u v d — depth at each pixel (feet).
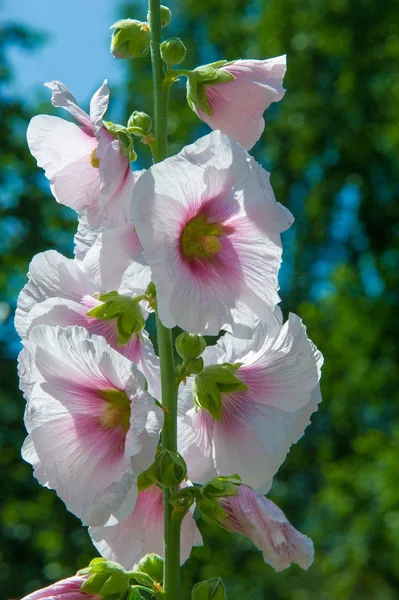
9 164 16.48
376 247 19.67
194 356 3.61
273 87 3.70
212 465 3.76
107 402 3.55
